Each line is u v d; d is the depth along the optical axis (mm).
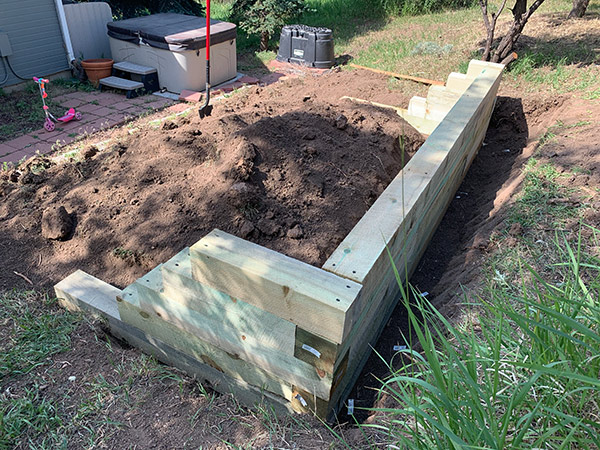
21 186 4176
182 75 7598
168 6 10688
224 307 2268
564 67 7043
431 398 1639
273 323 2150
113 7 10539
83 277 3150
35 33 7664
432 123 5668
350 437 2201
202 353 2582
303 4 10336
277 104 5508
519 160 4988
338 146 4254
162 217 3494
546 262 3043
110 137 6020
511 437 1678
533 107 6016
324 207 3580
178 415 2340
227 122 4484
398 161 4691
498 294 2785
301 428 2270
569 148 4445
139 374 2584
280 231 3324
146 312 2631
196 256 2166
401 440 1644
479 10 12727
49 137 6078
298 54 9359
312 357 2135
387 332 3240
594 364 1710
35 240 3645
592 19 9883
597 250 3020
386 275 2703
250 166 3598
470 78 5402
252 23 9953
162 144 4219
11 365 2523
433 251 4113
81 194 3898
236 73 8750
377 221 2688
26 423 2219
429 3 13102
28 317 2928
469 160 5117
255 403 2537
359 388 2818
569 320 1489
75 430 2201
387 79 7391
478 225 4137
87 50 8656
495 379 1631
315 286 1997
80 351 2699
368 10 13180
